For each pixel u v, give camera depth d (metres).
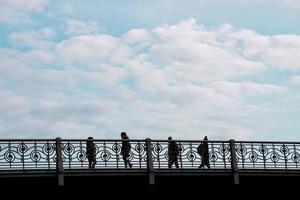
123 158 32.75
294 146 35.78
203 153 34.12
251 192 36.28
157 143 33.44
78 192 33.25
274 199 36.72
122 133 34.66
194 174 33.56
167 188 34.47
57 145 31.78
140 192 34.22
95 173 32.09
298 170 35.50
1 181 31.25
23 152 31.27
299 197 37.06
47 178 31.88
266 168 34.91
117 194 34.00
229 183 34.78
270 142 35.34
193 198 35.31
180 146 33.88
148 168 32.88
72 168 31.83
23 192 32.41
